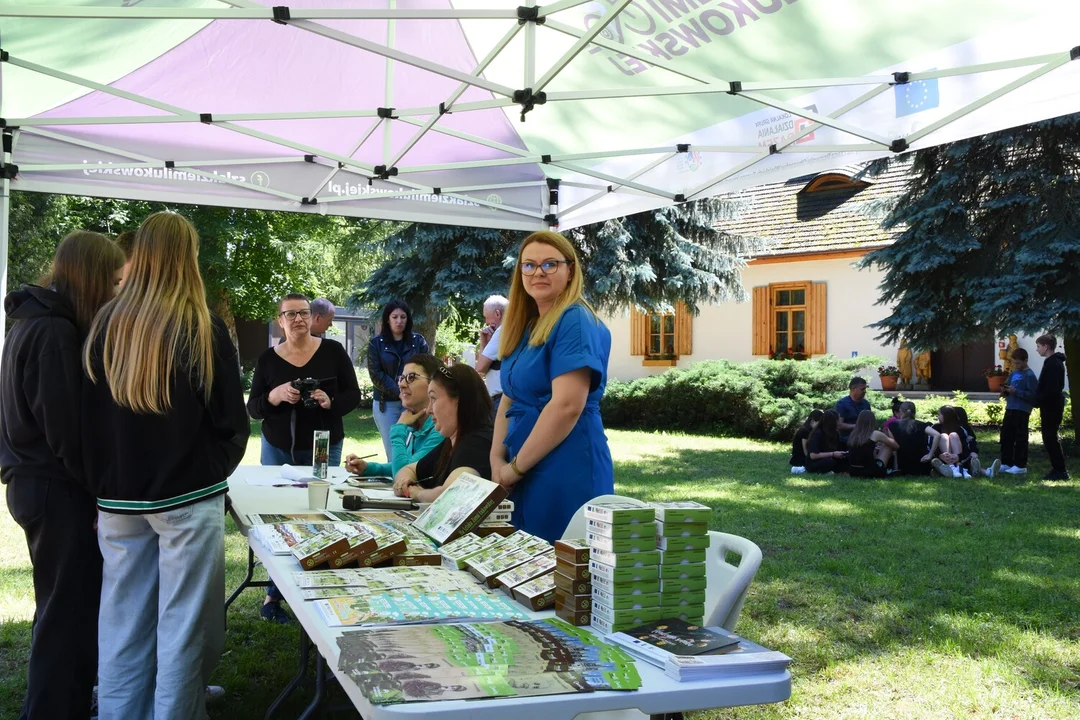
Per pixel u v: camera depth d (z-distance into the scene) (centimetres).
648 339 2062
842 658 406
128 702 266
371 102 642
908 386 1750
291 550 234
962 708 349
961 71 432
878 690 369
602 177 632
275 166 650
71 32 509
